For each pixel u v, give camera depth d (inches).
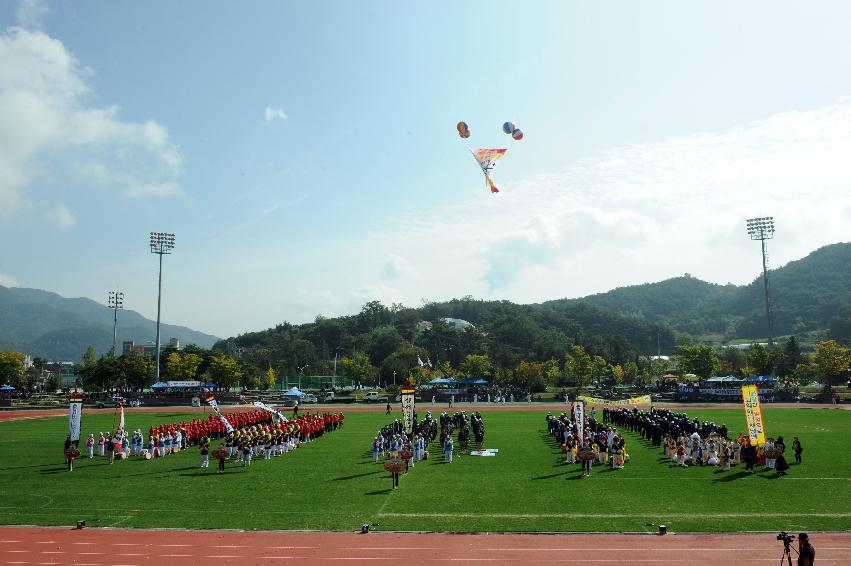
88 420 3088.1
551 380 5787.4
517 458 1723.7
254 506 1169.4
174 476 1499.8
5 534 1000.9
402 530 1000.9
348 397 4702.3
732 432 2262.6
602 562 851.4
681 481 1365.7
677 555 874.8
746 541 928.9
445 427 1881.2
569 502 1177.4
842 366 4392.2
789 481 1348.4
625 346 7731.3
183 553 904.9
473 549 909.8
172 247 4709.6
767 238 4886.8
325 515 1096.8
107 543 951.6
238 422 2340.1
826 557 853.2
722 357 6752.0
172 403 4249.5
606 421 2642.7
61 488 1363.2
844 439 2022.6
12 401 4335.6
